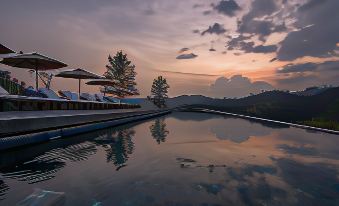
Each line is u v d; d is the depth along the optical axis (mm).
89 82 28609
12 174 5668
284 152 8312
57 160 7074
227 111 34906
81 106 18016
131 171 5930
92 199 4188
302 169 6191
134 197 4266
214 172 5879
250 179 5359
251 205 4004
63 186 4844
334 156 7695
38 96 14367
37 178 5363
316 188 4809
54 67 16094
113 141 10781
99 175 5594
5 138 8086
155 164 6652
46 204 3926
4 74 13742
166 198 4250
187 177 5461
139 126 18516
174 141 10836
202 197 4285
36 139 9438
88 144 9945
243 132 14031
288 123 17469
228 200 4184
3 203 3980
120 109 30391
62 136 11406
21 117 10078
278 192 4574
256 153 8148
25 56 13633
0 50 11047
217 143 10250
